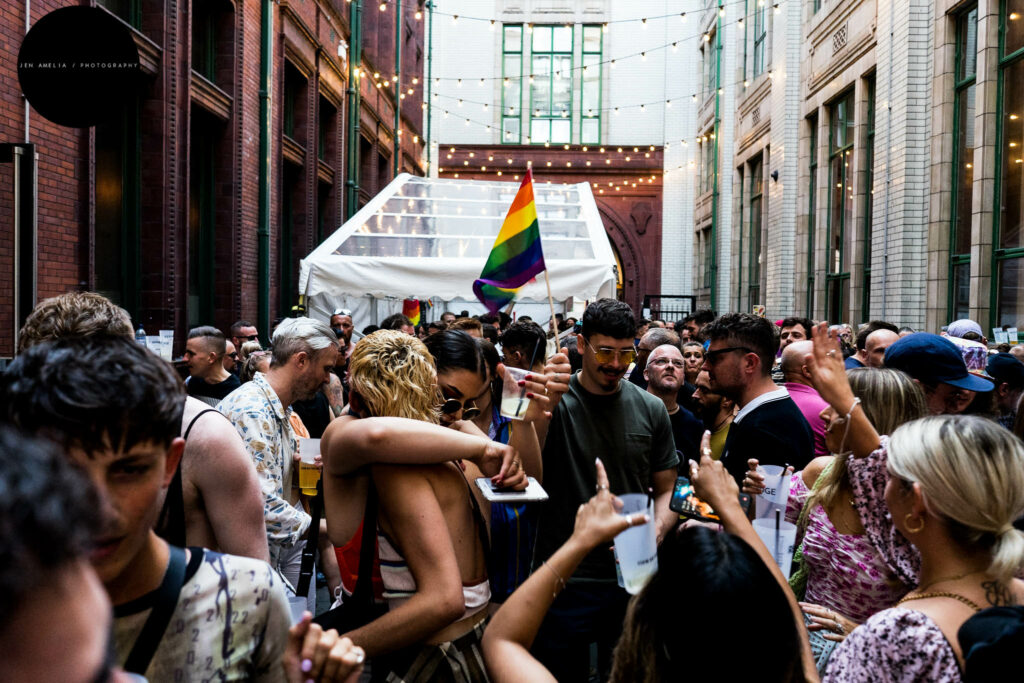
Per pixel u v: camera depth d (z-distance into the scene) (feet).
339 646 4.23
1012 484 4.88
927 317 33.63
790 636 4.00
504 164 97.96
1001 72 29.19
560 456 10.36
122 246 28.17
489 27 100.73
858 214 41.96
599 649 10.20
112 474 3.61
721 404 15.34
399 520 6.28
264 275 40.04
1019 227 28.12
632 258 98.22
